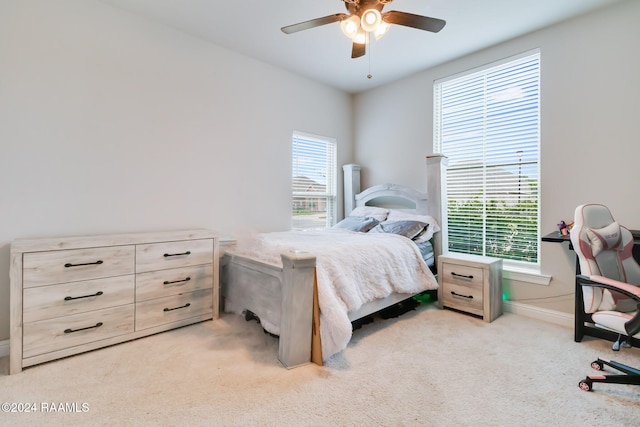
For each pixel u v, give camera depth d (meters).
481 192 3.36
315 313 2.00
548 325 2.68
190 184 2.99
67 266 2.05
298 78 3.92
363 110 4.54
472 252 3.45
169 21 2.75
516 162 3.09
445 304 3.07
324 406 1.56
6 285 2.14
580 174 2.66
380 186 4.09
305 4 2.50
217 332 2.48
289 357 1.91
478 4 2.49
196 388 1.71
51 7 2.27
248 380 1.78
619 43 2.46
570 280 2.71
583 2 2.46
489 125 3.28
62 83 2.32
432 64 3.62
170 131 2.86
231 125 3.29
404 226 3.23
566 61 2.72
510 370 1.92
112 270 2.23
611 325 1.68
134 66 2.65
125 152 2.61
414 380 1.80
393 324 2.68
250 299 2.55
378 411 1.53
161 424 1.43
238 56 3.33
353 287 2.25
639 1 2.37
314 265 1.99
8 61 2.12
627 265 1.99
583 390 1.71
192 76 2.99
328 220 4.43
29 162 2.20
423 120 3.83
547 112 2.83
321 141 4.32
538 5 2.50
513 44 3.04
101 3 2.48
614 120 2.48
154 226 2.77
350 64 3.62
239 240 3.21
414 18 1.86
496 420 1.47
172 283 2.54
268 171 3.62
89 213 2.44
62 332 2.04
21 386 1.73
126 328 2.30
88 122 2.43
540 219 2.90
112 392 1.67
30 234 2.21
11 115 2.13
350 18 1.88
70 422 1.44
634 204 2.40
